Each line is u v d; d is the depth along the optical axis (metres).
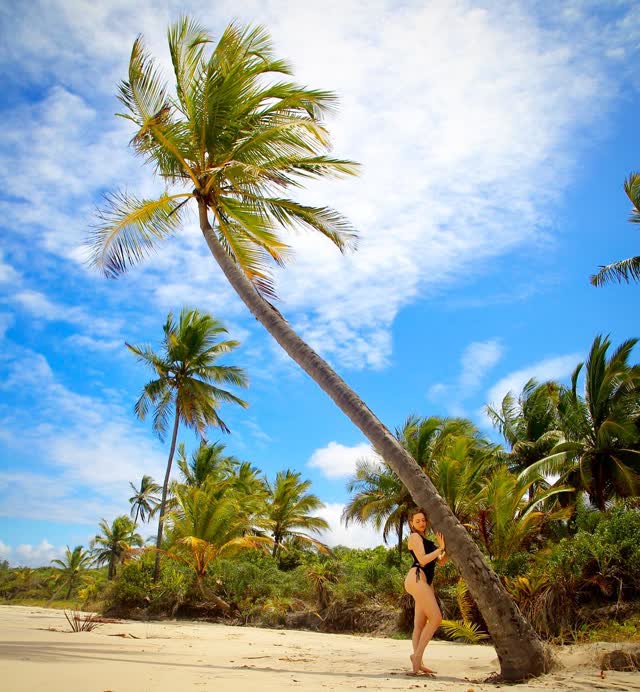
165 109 9.14
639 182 17.86
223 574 24.03
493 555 16.19
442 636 12.57
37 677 3.28
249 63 9.89
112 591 23.64
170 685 3.40
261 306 8.20
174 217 10.45
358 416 6.64
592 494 21.17
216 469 34.28
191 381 26.05
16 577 58.50
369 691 3.78
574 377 22.39
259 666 5.60
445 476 19.00
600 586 10.23
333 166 10.02
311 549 34.38
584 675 4.90
